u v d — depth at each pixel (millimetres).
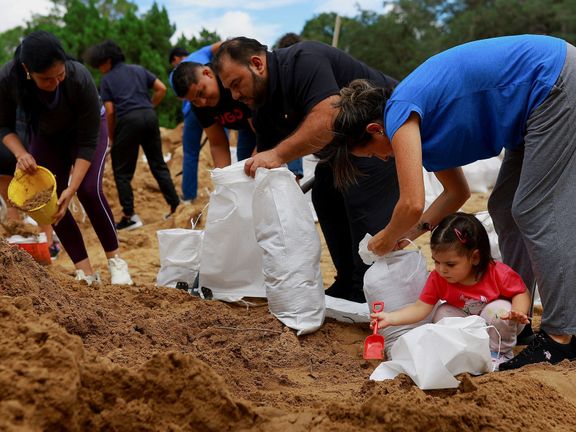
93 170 6000
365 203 5043
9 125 5648
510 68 3719
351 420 2854
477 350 3406
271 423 2852
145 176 12430
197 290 5566
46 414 2402
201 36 28516
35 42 5055
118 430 2613
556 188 3740
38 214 5410
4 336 2662
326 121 4715
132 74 9539
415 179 3535
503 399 3117
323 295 4988
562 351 3871
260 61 4781
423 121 3670
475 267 4031
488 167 11148
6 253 3861
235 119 5848
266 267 4938
